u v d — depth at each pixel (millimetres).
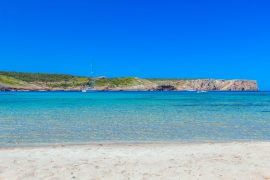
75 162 13250
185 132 23453
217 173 11586
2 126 26109
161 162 13305
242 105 60844
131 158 14109
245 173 11547
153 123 29016
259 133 23156
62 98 93125
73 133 22641
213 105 60438
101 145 17641
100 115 36719
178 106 56594
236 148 16438
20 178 10914
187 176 11250
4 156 14430
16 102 67438
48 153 15203
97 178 10984
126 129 24844
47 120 30828
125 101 76125
